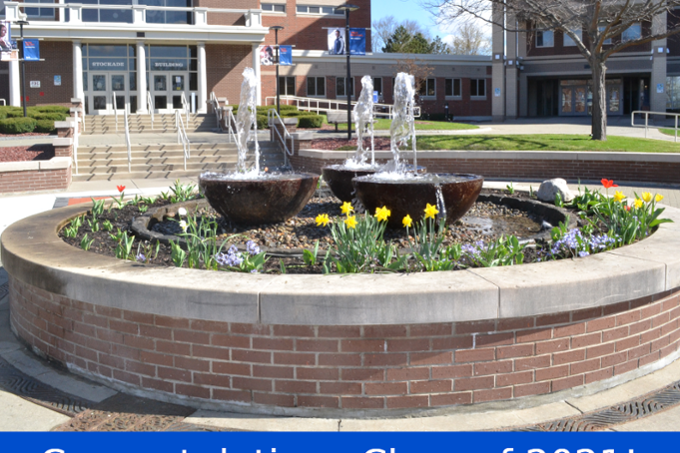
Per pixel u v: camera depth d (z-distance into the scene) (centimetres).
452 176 793
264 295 404
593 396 446
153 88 3572
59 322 501
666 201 1377
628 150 1861
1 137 2395
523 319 421
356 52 2231
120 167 1972
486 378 420
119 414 427
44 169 1641
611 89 4547
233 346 421
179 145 2167
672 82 4444
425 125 2783
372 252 499
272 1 4516
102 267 481
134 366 453
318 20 4616
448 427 403
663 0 2027
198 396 433
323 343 409
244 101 1143
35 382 479
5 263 567
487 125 3578
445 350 412
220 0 3806
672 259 482
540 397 433
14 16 3212
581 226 716
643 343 473
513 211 885
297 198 730
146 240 666
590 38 2070
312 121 2877
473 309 405
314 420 413
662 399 442
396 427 403
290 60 3033
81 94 3369
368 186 685
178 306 422
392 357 409
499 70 4331
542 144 1995
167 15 3678
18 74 3297
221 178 738
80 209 846
